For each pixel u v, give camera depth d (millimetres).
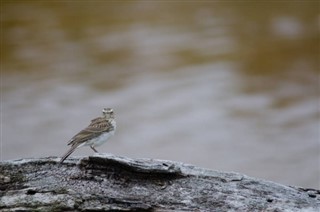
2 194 9766
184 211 9531
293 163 26125
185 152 27656
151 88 36094
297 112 32906
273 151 27438
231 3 54219
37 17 49625
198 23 48594
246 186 10094
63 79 37094
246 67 39875
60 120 30938
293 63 41375
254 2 54406
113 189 9875
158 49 42875
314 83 37531
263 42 44688
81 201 9547
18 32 45719
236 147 28172
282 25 48219
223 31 46844
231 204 9703
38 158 10508
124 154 27281
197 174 10242
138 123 30875
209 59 41281
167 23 48750
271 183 10266
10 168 10312
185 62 40188
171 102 33719
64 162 10391
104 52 42094
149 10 52375
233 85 36875
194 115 32062
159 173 10062
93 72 38750
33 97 34188
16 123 30359
